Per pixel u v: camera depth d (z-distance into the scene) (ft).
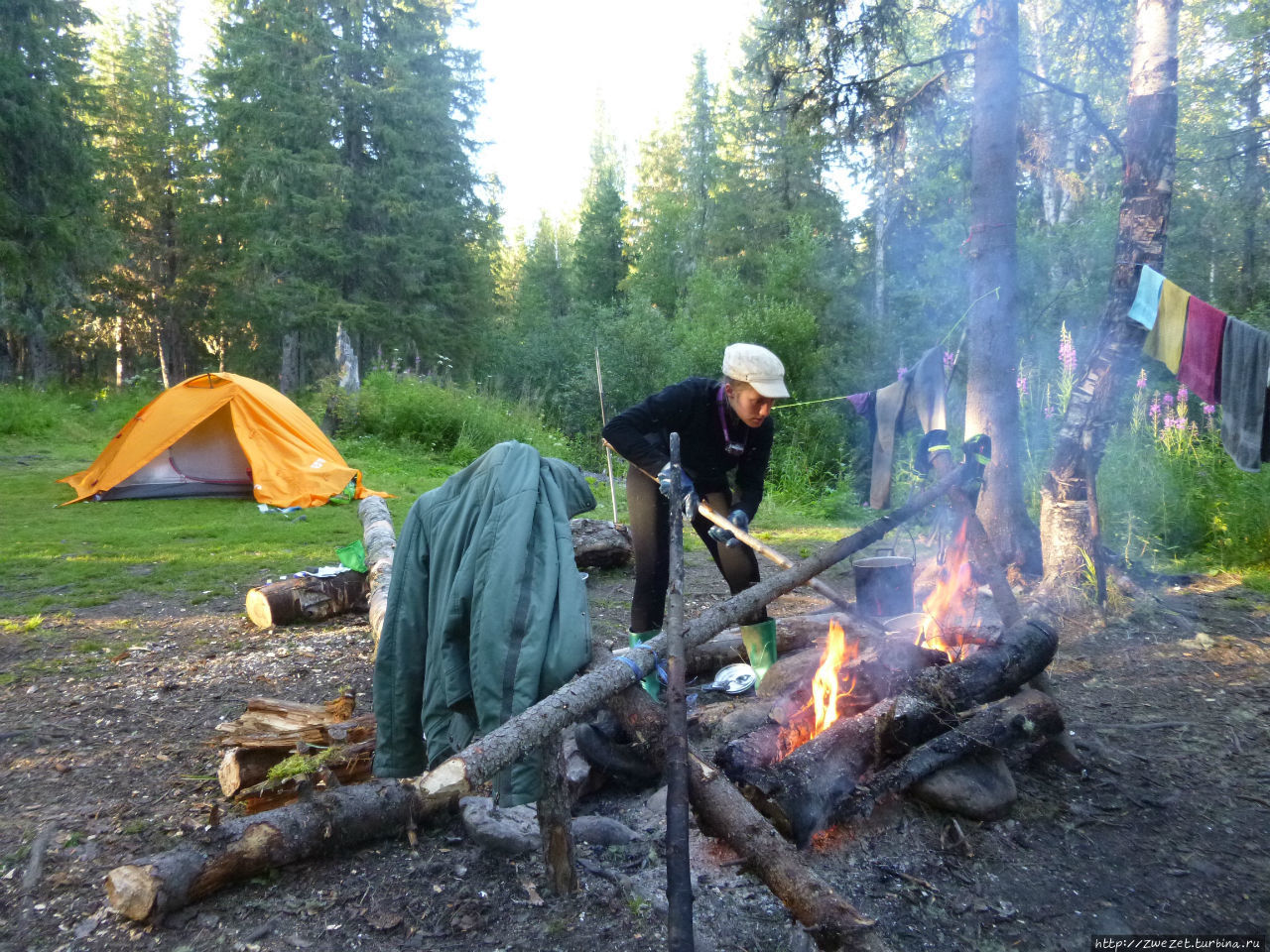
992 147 18.35
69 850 8.64
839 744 8.60
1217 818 9.30
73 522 28.78
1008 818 9.22
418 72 93.61
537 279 132.57
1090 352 16.96
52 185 68.64
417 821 8.84
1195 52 46.93
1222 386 15.31
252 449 32.65
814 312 59.62
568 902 7.70
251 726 9.87
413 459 47.75
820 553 9.54
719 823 6.79
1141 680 13.46
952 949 7.18
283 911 7.58
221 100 89.61
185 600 19.62
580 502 8.98
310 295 84.23
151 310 114.52
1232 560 20.67
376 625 15.23
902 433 17.48
